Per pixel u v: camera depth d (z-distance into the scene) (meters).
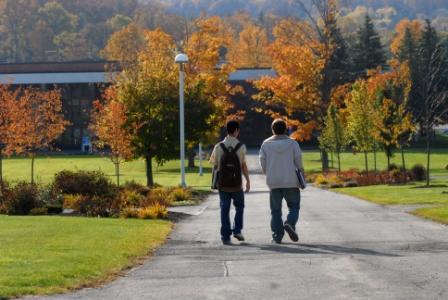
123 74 71.00
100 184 40.84
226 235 21.47
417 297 12.67
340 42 117.06
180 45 96.25
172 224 27.67
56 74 145.88
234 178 21.14
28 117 62.25
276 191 20.61
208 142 66.19
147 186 56.12
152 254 19.41
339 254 18.23
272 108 141.25
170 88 59.53
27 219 28.28
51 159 116.56
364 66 137.25
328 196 43.94
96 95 146.25
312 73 83.06
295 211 20.56
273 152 20.39
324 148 77.62
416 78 95.94
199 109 60.03
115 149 58.44
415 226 24.78
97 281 15.05
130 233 23.42
